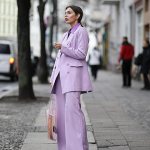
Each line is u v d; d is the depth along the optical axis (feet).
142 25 93.09
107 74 125.08
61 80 21.06
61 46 20.92
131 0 105.40
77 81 20.88
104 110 42.19
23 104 46.37
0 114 39.17
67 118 20.80
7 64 86.12
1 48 86.69
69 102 20.77
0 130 31.53
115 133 30.35
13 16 197.88
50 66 111.96
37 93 58.23
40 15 79.56
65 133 21.01
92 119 36.42
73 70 20.93
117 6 132.77
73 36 21.09
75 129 20.76
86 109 42.75
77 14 21.49
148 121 35.78
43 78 79.05
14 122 34.91
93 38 154.81
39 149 25.49
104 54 171.63
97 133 30.32
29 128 32.30
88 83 21.09
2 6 191.72
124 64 70.59
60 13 202.39
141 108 44.06
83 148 20.81
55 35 135.03
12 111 41.06
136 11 99.60
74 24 21.59
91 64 92.89
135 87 71.61
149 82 66.18
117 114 39.58
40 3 79.61
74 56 20.92
